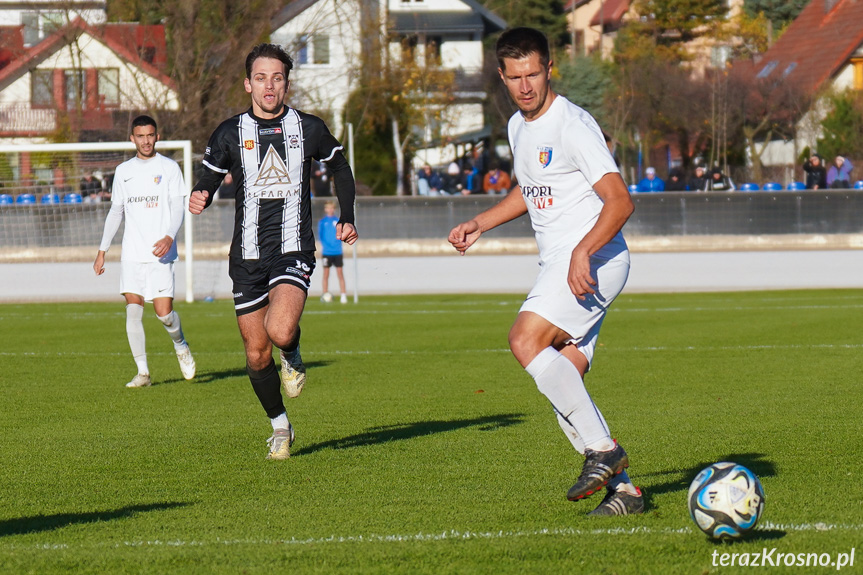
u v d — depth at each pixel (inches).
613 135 4269.2
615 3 6648.6
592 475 443.5
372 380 1007.0
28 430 735.1
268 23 3284.9
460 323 1627.7
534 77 458.0
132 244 954.1
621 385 944.9
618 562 394.0
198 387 968.3
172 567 395.2
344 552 411.8
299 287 594.2
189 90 3245.6
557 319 459.5
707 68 4576.8
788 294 2212.1
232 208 2367.1
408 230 2615.7
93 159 2383.1
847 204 2642.7
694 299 2079.2
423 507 491.5
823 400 831.7
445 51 5383.9
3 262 2313.0
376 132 3998.5
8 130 3371.1
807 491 510.3
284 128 603.2
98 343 1368.1
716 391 896.9
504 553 406.6
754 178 4084.6
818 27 5206.7
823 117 4069.9
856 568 385.1
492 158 4025.6
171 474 580.1
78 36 3262.8
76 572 389.7
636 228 2664.9
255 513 484.4
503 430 717.9
